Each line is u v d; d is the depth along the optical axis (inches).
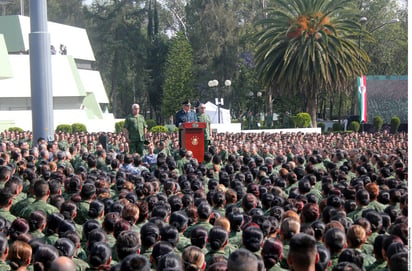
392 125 2151.8
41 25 1005.2
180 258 234.7
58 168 564.4
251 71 2992.1
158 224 315.6
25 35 2330.2
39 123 1007.6
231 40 3090.6
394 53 3073.3
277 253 257.1
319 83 2198.6
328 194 423.5
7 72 2054.6
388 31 3016.7
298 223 293.3
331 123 2596.0
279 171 594.2
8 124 1915.6
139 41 3356.3
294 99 2763.3
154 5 3412.9
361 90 1916.8
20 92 2110.0
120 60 3329.2
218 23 3090.6
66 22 3395.7
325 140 1300.4
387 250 252.4
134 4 3499.0
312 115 2261.3
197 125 839.1
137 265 204.5
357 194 394.9
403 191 418.9
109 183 507.8
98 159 673.0
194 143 841.5
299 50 2170.3
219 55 3093.0
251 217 343.9
